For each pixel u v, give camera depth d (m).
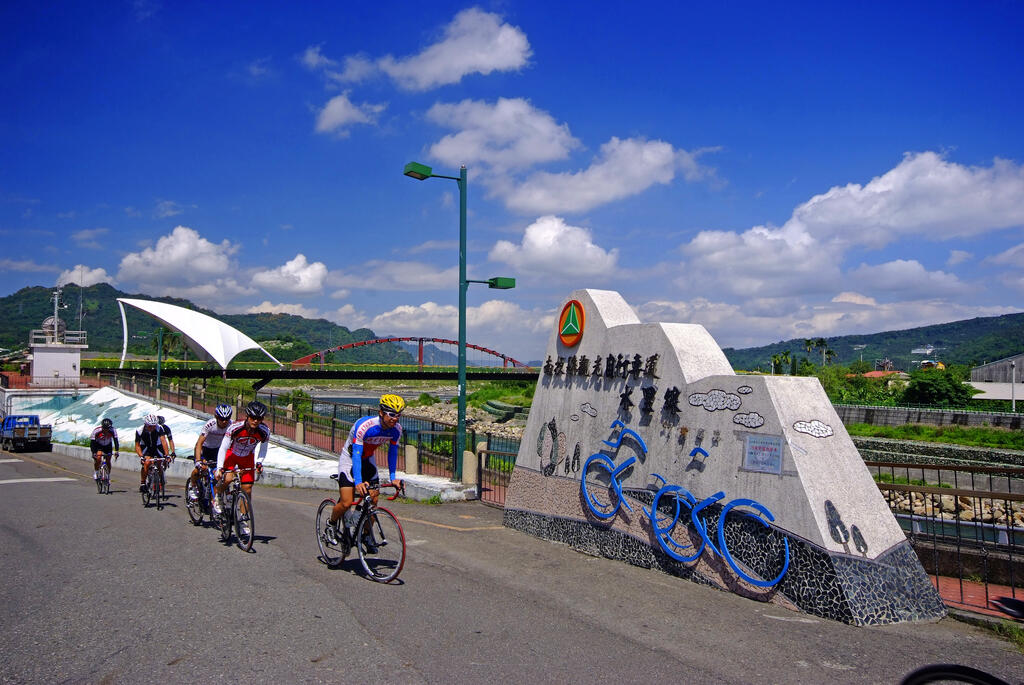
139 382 38.75
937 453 31.81
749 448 6.36
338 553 7.30
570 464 8.73
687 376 7.16
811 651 4.88
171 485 16.27
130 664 4.40
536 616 5.59
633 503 7.56
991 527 8.06
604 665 4.56
